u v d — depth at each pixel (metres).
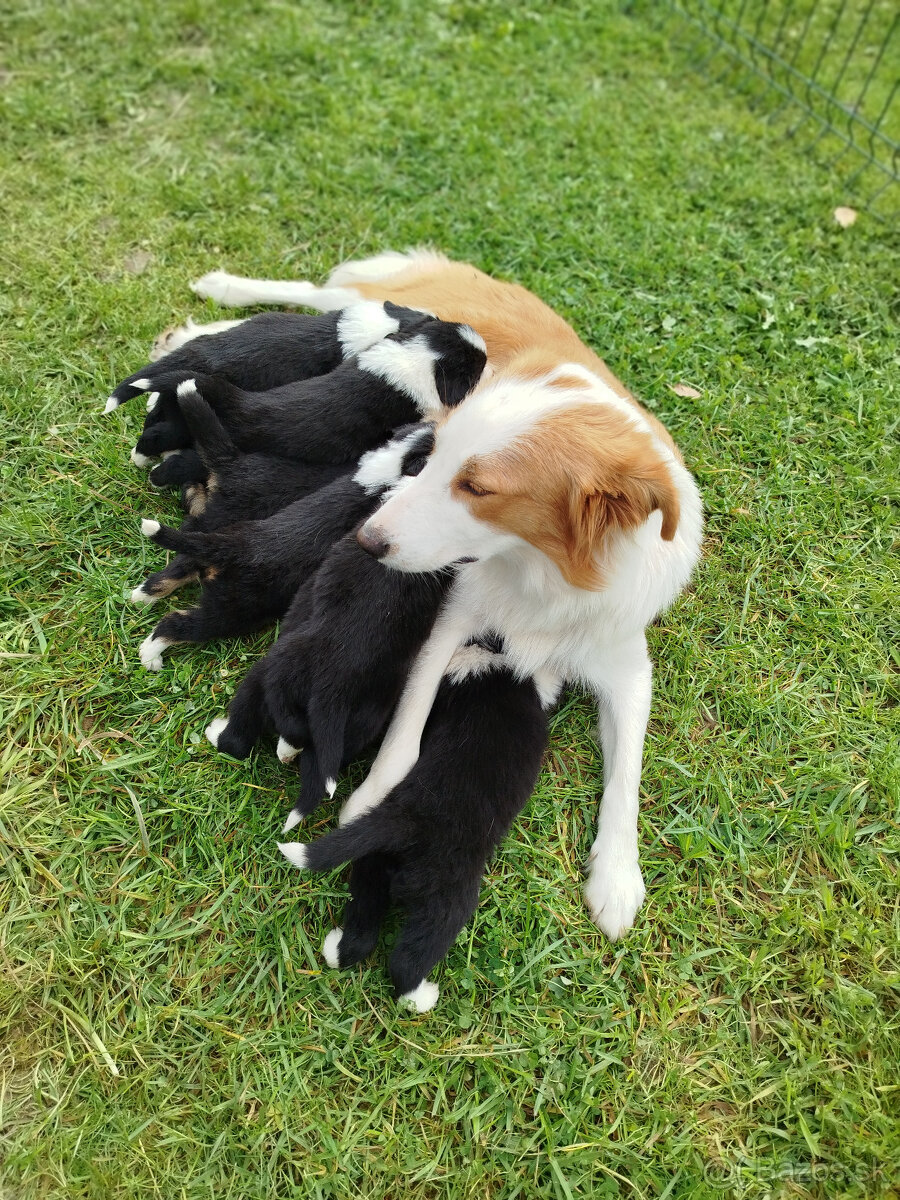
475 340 0.94
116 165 1.30
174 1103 0.71
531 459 0.75
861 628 1.02
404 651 0.85
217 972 0.77
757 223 1.41
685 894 0.85
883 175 1.50
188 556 0.86
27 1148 0.68
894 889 0.86
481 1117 0.73
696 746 0.93
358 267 1.18
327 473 0.95
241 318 1.17
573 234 1.32
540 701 0.90
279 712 0.80
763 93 1.60
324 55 1.48
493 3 1.64
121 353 1.12
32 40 1.43
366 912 0.76
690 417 1.17
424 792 0.78
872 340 1.29
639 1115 0.74
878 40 1.75
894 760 0.93
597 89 1.54
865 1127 0.74
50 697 0.87
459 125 1.42
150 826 0.83
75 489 1.00
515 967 0.79
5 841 0.80
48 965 0.75
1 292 1.15
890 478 1.14
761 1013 0.79
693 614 1.02
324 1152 0.70
